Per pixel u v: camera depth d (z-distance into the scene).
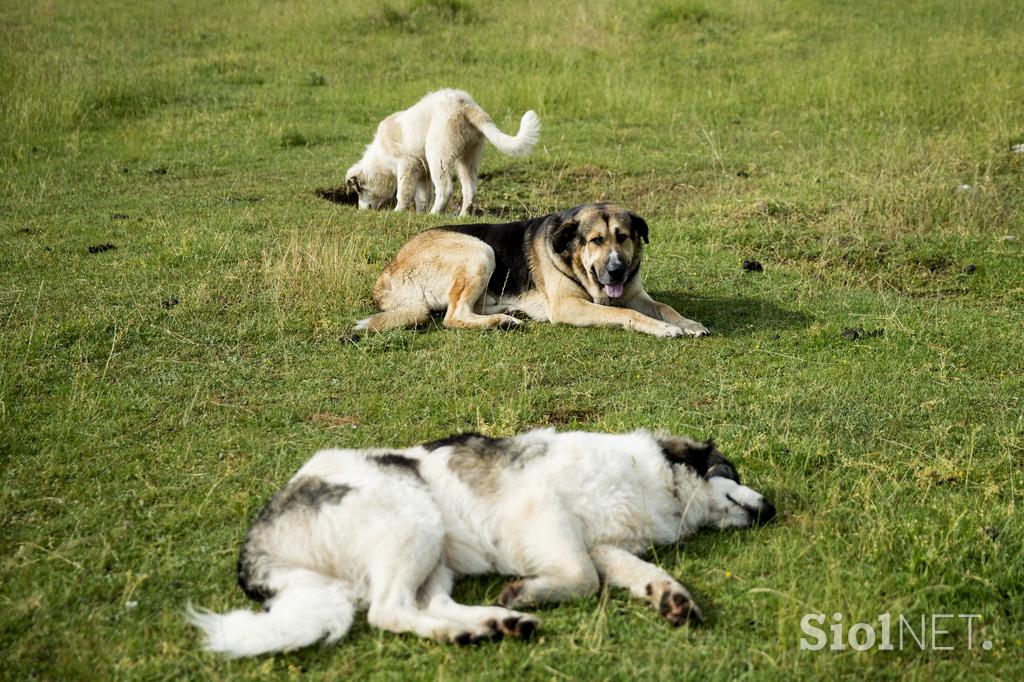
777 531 4.04
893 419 5.14
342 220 9.28
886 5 20.97
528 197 10.98
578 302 6.85
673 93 14.91
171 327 6.51
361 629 3.41
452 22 19.95
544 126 13.63
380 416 5.29
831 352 6.21
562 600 3.56
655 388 5.67
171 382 5.71
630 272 6.94
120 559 3.89
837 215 8.76
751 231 8.70
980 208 8.77
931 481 4.43
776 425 5.06
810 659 3.27
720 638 3.37
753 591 3.57
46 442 4.88
